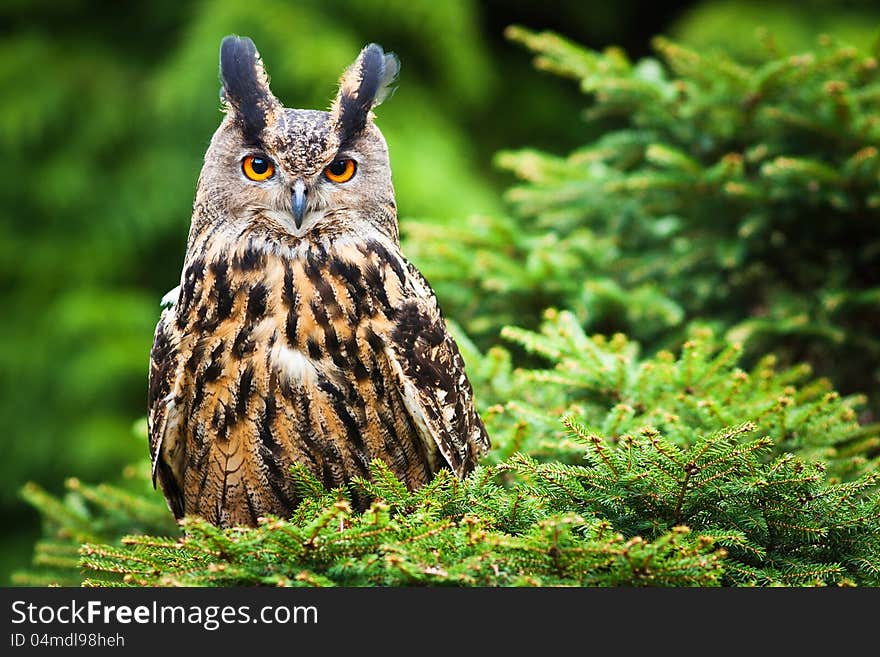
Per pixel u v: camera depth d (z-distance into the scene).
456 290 10.30
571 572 5.48
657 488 5.97
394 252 7.32
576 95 21.67
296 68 17.98
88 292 18.89
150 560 5.69
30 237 19.48
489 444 7.77
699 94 10.22
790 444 7.14
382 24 19.44
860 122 9.56
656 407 7.55
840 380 9.84
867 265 10.05
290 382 6.83
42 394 18.39
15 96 19.78
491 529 5.95
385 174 7.50
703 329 9.20
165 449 7.20
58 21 20.86
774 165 9.41
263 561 5.57
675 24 20.94
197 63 18.50
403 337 7.01
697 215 10.26
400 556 5.28
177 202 19.28
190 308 7.05
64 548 8.61
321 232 7.10
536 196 11.05
